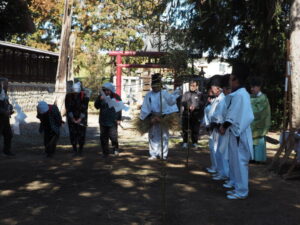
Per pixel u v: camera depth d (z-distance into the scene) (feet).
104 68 94.63
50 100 80.38
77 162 25.07
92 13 100.12
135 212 15.24
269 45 45.78
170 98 25.09
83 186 19.07
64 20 56.34
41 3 97.91
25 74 72.59
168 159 26.84
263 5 45.09
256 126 25.44
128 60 88.63
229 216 14.97
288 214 15.26
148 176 21.26
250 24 50.42
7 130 26.68
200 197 17.46
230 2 46.52
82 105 27.09
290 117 23.67
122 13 98.22
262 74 49.80
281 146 23.61
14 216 14.64
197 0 42.16
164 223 14.08
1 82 26.14
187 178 21.08
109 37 101.65
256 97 25.82
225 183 19.98
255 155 25.59
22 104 70.49
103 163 24.77
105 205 16.06
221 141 18.11
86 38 101.65
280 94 49.21
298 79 26.58
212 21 45.88
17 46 64.23
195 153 29.91
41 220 14.23
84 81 90.33
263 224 14.17
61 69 55.47
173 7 36.22
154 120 25.02
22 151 29.68
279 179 21.42
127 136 41.83
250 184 20.20
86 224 13.88
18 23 48.32
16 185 19.19
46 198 16.99
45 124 26.55
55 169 22.89
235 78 17.11
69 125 27.32
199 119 32.68
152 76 24.29
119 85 65.92
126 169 23.00
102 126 26.50
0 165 23.93
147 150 30.99
